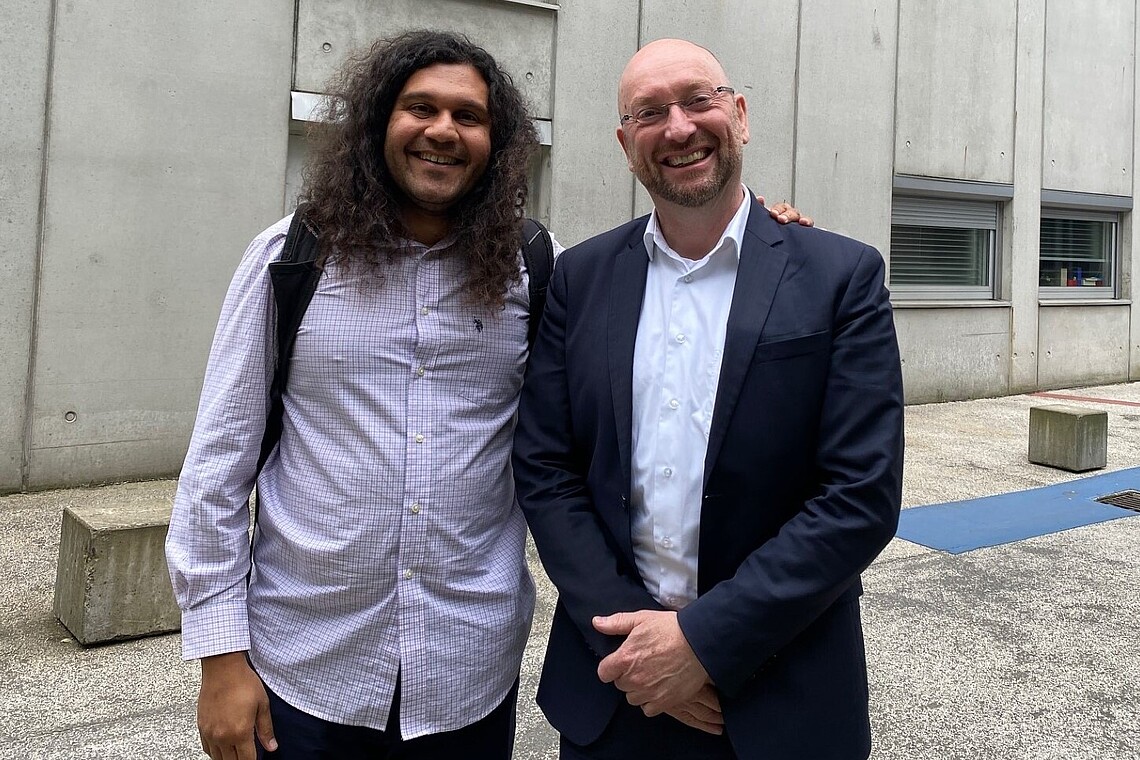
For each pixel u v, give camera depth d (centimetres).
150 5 598
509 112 176
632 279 173
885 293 161
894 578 438
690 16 859
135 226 604
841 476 149
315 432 162
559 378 177
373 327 161
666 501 162
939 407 1023
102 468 604
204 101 621
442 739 168
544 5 766
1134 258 1236
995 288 1127
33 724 278
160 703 295
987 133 1082
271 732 158
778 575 144
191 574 152
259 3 637
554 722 172
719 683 144
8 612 373
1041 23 1120
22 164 563
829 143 962
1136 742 280
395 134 161
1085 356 1198
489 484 171
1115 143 1205
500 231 169
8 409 570
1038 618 384
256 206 645
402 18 695
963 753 273
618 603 157
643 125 169
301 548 160
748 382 155
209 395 160
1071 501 596
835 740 156
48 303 578
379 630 160
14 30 555
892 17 998
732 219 171
